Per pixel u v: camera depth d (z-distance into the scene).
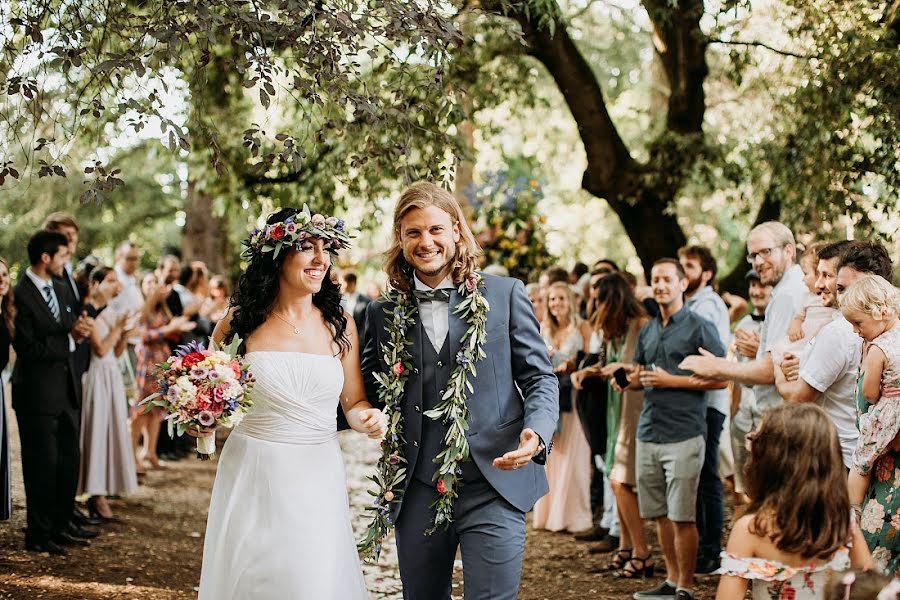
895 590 2.53
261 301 3.56
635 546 5.65
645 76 17.09
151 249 22.84
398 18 4.04
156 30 3.78
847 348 4.08
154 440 8.99
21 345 5.64
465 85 7.70
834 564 2.65
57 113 4.45
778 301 5.07
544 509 6.99
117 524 6.64
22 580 5.09
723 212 15.30
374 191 6.66
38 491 5.73
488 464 3.34
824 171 6.46
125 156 17.56
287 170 7.66
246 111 8.23
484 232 10.37
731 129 10.51
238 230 15.37
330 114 4.93
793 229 7.29
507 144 15.07
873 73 5.85
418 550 3.43
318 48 3.95
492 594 3.31
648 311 6.75
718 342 5.14
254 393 3.46
